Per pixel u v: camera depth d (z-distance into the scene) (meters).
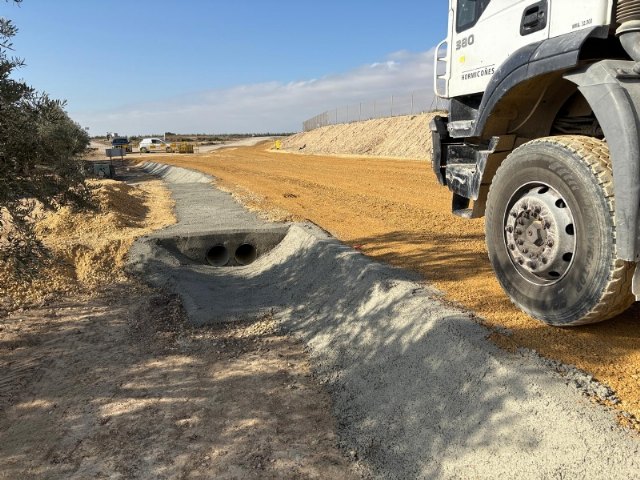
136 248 9.20
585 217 3.24
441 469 3.32
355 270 6.59
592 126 4.21
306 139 65.00
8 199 4.48
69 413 4.71
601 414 2.81
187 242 9.80
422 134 37.50
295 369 5.54
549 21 3.91
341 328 5.86
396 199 13.64
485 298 4.79
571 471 2.65
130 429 4.44
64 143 4.80
